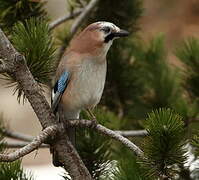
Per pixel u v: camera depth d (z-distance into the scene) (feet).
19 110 69.36
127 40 36.40
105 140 27.63
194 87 35.17
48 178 57.98
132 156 30.35
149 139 22.52
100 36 29.35
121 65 36.58
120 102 37.29
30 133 67.87
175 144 22.35
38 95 23.32
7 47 22.68
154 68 37.99
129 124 36.35
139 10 35.65
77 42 29.53
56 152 24.06
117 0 34.94
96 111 29.84
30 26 26.58
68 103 28.81
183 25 71.56
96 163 27.25
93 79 28.96
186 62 35.14
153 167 22.70
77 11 35.55
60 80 28.63
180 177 26.99
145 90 37.65
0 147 25.86
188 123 32.50
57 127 23.26
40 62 25.26
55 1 66.18
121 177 24.21
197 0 72.79
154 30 71.46
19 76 23.04
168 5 74.54
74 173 24.27
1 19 29.86
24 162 62.69
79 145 27.40
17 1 29.73
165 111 22.76
